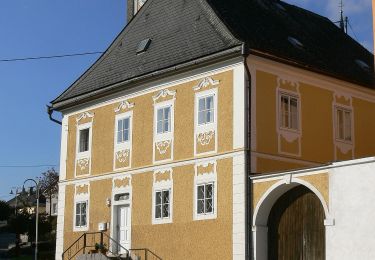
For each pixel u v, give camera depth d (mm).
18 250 50906
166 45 27984
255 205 22562
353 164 19562
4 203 81188
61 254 31016
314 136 25953
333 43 31750
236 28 25859
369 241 18859
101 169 29734
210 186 24359
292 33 29359
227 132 23984
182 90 26172
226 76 24375
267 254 22625
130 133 28469
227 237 23266
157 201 26531
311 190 20844
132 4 34812
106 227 28812
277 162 24203
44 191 70562
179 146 25906
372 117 29125
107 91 29422
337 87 27500
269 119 24250
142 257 26781
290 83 25391
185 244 24906
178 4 29406
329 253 19891
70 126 32188
